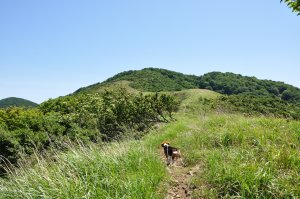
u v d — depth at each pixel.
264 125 9.60
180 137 10.99
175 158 8.12
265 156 6.28
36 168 6.14
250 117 11.98
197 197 5.43
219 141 8.44
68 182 5.35
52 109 45.75
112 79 171.38
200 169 6.78
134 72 166.38
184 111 28.41
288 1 6.99
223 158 6.64
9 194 5.37
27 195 5.15
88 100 37.06
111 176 5.65
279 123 9.75
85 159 6.44
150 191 5.24
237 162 5.95
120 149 7.27
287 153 6.23
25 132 18.05
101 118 28.09
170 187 6.07
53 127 23.39
